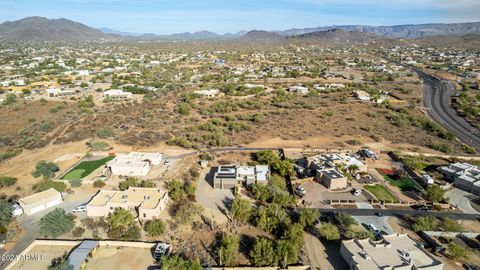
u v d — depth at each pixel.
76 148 101.19
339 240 58.34
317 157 91.12
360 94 173.12
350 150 102.44
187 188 72.94
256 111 146.25
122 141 106.19
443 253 55.41
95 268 50.28
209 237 58.97
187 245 56.47
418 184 80.81
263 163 90.62
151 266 51.09
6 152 93.94
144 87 189.75
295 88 185.75
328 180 77.81
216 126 121.44
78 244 55.56
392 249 52.72
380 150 103.81
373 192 76.75
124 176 82.75
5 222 61.16
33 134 111.81
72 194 74.06
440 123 137.62
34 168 86.06
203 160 90.44
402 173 86.81
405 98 177.25
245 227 62.22
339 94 180.75
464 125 136.00
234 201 64.94
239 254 54.25
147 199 67.50
